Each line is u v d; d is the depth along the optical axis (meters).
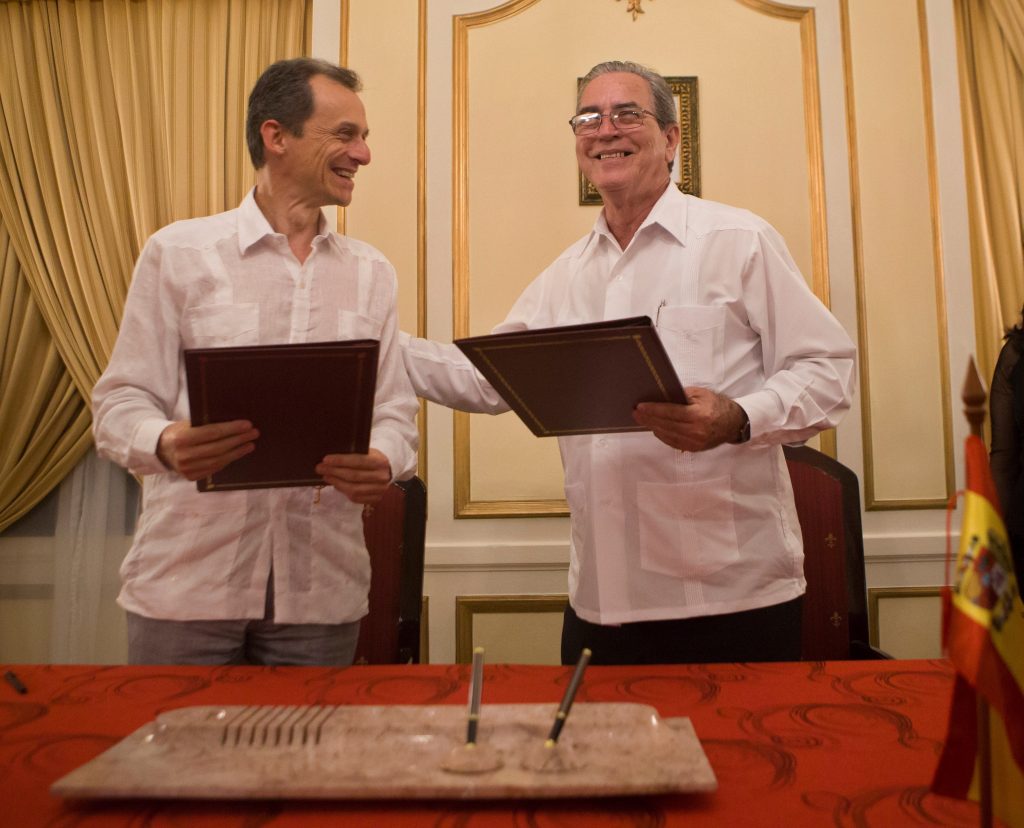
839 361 1.65
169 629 1.55
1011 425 2.09
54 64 3.34
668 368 1.29
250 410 1.28
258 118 1.70
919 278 3.03
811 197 3.04
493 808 0.76
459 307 3.03
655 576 1.65
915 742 0.93
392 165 3.08
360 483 1.43
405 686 1.17
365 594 1.71
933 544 2.96
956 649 0.62
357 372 1.26
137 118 3.28
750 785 0.81
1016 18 3.14
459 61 3.10
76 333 3.25
